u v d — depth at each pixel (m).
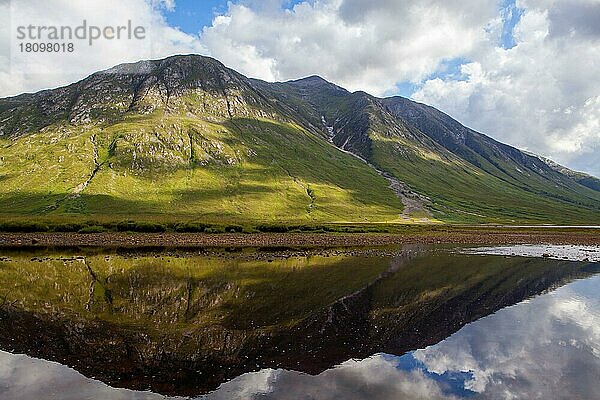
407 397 19.72
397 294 44.34
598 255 85.31
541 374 23.11
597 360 25.47
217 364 23.98
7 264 60.59
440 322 33.91
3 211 155.25
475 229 143.25
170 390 20.20
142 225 108.81
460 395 20.17
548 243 111.31
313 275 55.41
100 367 23.27
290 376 22.22
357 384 21.17
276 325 32.47
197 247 86.38
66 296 41.22
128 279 50.66
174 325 32.16
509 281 52.81
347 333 30.58
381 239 109.75
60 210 157.00
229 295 42.94
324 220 177.00
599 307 39.47
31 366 23.25
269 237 104.94
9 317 33.09
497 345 28.12
